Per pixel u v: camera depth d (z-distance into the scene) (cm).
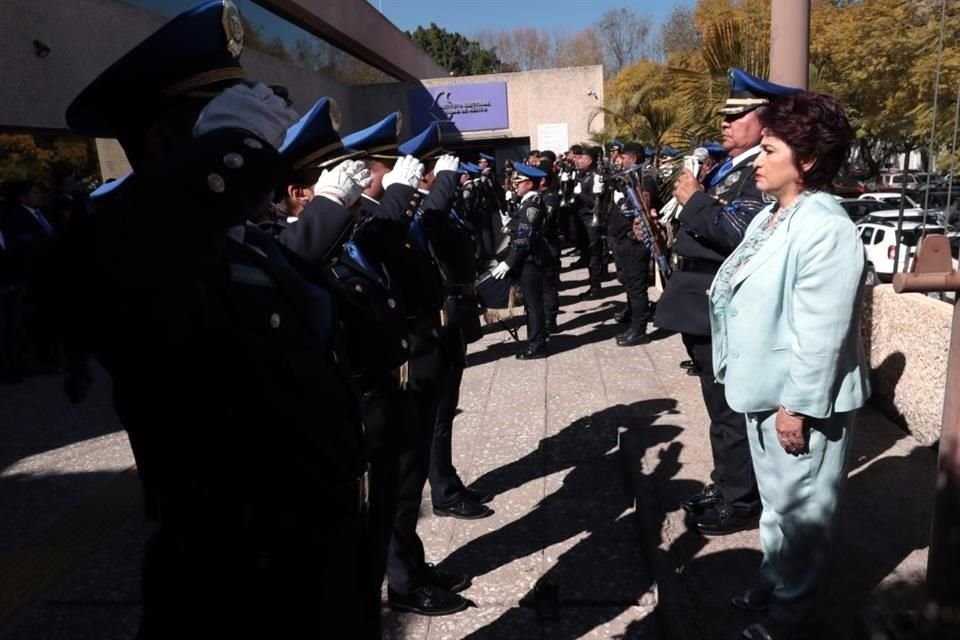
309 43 1852
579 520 366
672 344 690
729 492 313
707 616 257
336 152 224
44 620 305
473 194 884
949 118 1161
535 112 2291
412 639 282
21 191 698
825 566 232
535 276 662
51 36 839
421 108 2286
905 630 214
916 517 305
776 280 219
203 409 122
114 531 385
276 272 139
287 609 139
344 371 155
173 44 127
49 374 732
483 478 421
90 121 133
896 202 1559
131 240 101
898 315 409
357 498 151
